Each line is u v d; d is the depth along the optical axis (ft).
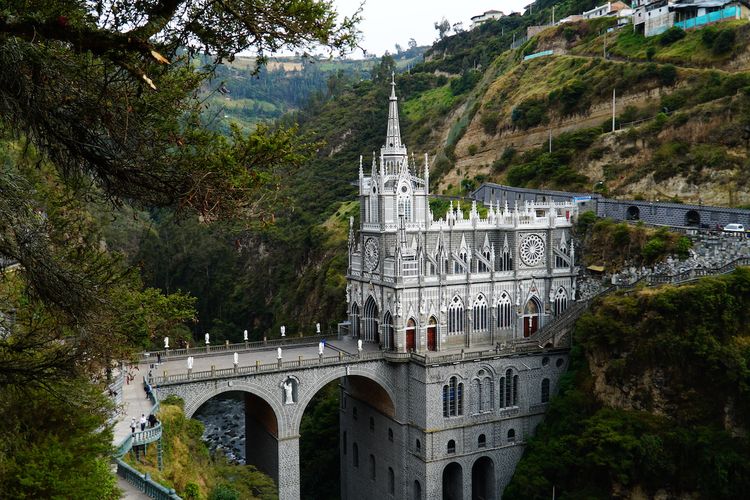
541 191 500.33
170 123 81.15
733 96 473.26
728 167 448.24
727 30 532.32
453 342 364.38
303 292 647.56
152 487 161.99
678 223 392.27
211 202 81.76
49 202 92.17
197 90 85.40
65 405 117.29
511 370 355.15
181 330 528.22
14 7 68.64
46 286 78.74
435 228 361.71
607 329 335.88
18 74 67.87
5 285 96.37
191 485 231.71
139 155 77.97
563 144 563.48
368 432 380.58
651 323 321.93
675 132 488.85
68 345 89.51
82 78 72.74
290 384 323.37
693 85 521.65
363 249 374.43
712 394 304.09
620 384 329.93
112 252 102.06
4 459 113.91
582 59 653.30
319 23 77.97
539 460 333.83
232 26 77.25
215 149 84.53
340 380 408.05
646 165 490.90
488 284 371.35
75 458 122.21
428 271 353.72
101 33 67.62
